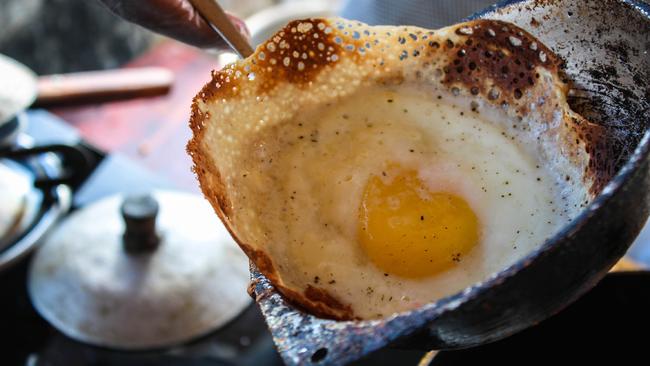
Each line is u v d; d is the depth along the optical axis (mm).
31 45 989
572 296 294
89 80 792
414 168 397
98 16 1027
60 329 584
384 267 381
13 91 680
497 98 396
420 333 279
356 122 403
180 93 954
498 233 384
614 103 375
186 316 587
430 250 382
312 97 399
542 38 389
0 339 678
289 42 382
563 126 375
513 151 392
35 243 658
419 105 406
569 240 263
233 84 372
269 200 382
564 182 377
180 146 871
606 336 433
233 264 619
